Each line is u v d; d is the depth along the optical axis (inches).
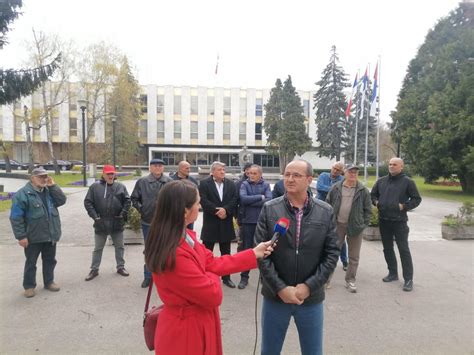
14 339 141.8
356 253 203.2
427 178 908.0
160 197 74.5
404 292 200.8
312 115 2272.4
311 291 96.5
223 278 211.9
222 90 2235.5
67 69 1243.8
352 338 145.6
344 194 205.9
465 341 143.6
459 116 781.3
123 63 1448.1
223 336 146.5
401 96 1073.5
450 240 336.8
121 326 154.2
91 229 370.3
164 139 2218.3
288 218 101.8
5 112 1999.3
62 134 2076.8
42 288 199.9
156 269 71.1
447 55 872.3
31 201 184.1
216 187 217.6
